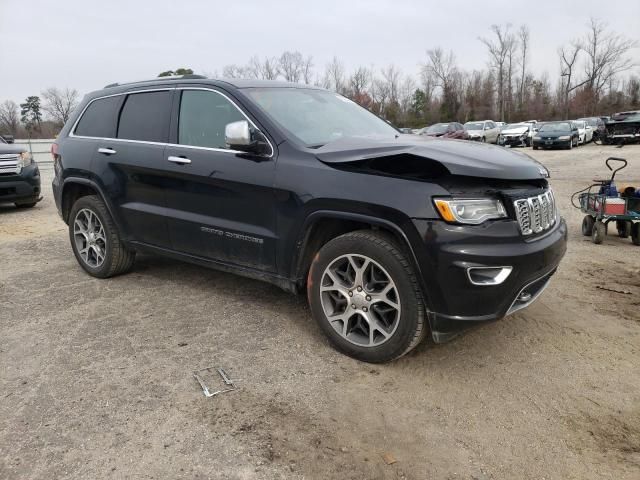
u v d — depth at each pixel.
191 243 4.15
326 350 3.52
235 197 3.75
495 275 2.93
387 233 3.19
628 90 70.56
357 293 3.29
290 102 4.05
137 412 2.82
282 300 4.43
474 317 2.97
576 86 69.56
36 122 67.25
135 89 4.65
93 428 2.69
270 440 2.59
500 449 2.53
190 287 4.79
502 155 3.30
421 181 2.99
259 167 3.59
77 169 4.92
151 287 4.80
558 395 2.97
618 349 3.51
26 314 4.22
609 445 2.54
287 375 3.20
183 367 3.31
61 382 3.14
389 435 2.63
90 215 5.02
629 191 6.38
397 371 3.24
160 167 4.18
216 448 2.53
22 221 8.63
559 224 3.57
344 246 3.26
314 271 3.44
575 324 3.91
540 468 2.40
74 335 3.81
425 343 3.61
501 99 72.44
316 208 3.31
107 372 3.26
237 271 3.94
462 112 70.25
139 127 4.51
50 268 5.53
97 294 4.65
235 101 3.86
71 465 2.42
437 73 72.19
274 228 3.58
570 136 25.02
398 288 3.09
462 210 2.91
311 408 2.86
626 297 4.48
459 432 2.66
